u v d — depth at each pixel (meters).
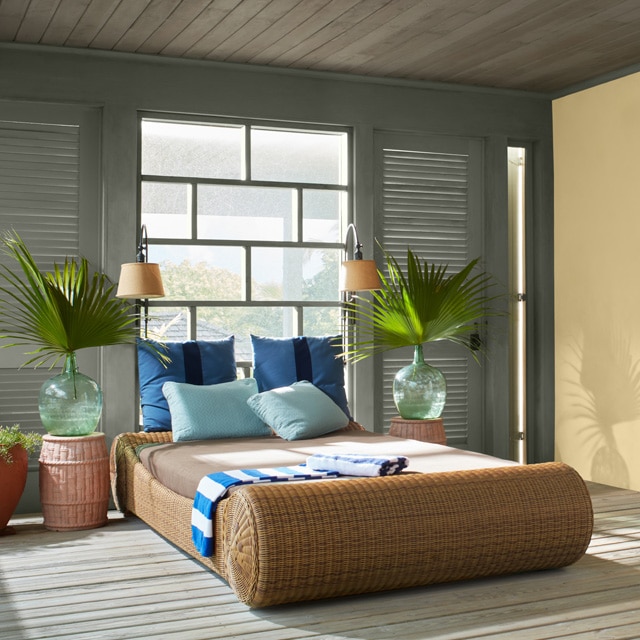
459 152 6.62
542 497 3.80
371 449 4.75
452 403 6.58
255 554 3.32
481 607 3.42
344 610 3.42
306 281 6.16
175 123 5.86
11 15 4.93
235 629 3.20
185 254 5.86
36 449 5.48
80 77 5.53
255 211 6.04
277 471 3.94
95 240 5.65
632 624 3.20
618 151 6.15
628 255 6.07
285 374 5.68
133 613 3.40
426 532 3.55
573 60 5.91
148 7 4.82
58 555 4.30
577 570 3.94
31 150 5.52
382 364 6.37
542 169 6.82
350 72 6.14
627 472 6.08
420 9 4.89
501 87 6.61
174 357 5.52
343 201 6.28
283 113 6.02
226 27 5.16
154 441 5.29
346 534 3.41
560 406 6.73
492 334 6.63
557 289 6.73
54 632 3.18
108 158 5.60
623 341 6.11
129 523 5.05
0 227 5.46
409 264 5.65
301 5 4.81
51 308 4.87
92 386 4.99
